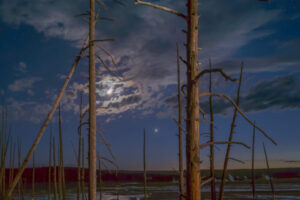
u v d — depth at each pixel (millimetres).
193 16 4141
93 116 6777
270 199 45719
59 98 6297
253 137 8672
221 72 3551
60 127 10102
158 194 57156
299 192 54719
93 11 6973
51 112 6152
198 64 4109
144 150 12469
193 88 3941
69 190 50000
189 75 4027
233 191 57188
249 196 50625
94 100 6840
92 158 6668
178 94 7578
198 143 3904
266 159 11797
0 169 6387
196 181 3805
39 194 33375
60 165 10570
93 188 6578
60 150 10500
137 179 98562
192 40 4105
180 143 7699
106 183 83625
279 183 82875
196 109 3922
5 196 5457
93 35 6949
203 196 47031
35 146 5844
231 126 4969
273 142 3604
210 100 5719
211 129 5648
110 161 6789
